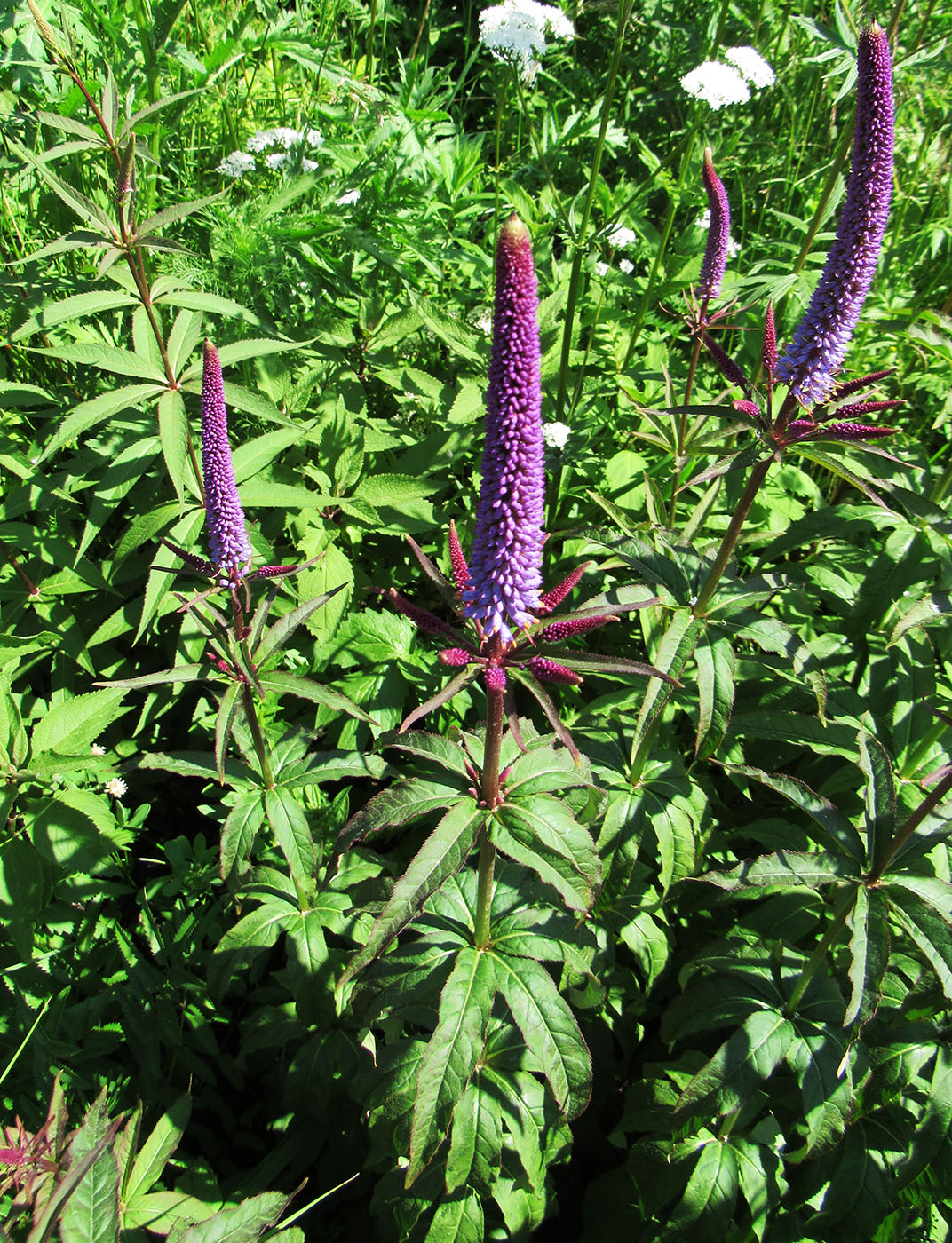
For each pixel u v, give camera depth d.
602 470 0.91
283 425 0.77
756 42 1.28
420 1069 0.50
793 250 0.94
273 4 1.03
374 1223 0.65
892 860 0.52
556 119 1.13
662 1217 0.63
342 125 1.02
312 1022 0.63
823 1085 0.56
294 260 0.85
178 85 0.89
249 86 1.03
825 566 0.80
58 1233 0.47
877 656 0.74
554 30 0.87
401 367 0.93
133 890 0.68
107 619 0.77
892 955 0.63
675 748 0.75
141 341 0.68
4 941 0.66
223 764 0.53
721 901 0.66
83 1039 0.64
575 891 0.48
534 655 0.46
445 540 0.86
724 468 0.57
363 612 0.80
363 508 0.76
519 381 0.41
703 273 0.74
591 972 0.60
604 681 0.79
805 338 0.55
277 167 0.92
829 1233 0.60
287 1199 0.50
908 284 1.12
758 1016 0.58
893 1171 0.59
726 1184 0.60
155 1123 0.64
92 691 0.78
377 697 0.75
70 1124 0.60
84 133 0.66
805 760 0.77
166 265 0.81
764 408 0.59
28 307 0.80
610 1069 0.70
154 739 0.76
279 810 0.59
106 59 0.82
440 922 0.57
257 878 0.66
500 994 0.61
